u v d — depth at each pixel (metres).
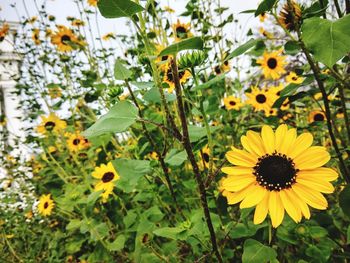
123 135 0.55
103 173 0.43
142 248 0.35
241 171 0.21
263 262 0.19
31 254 0.56
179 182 0.39
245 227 0.26
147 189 0.35
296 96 0.29
